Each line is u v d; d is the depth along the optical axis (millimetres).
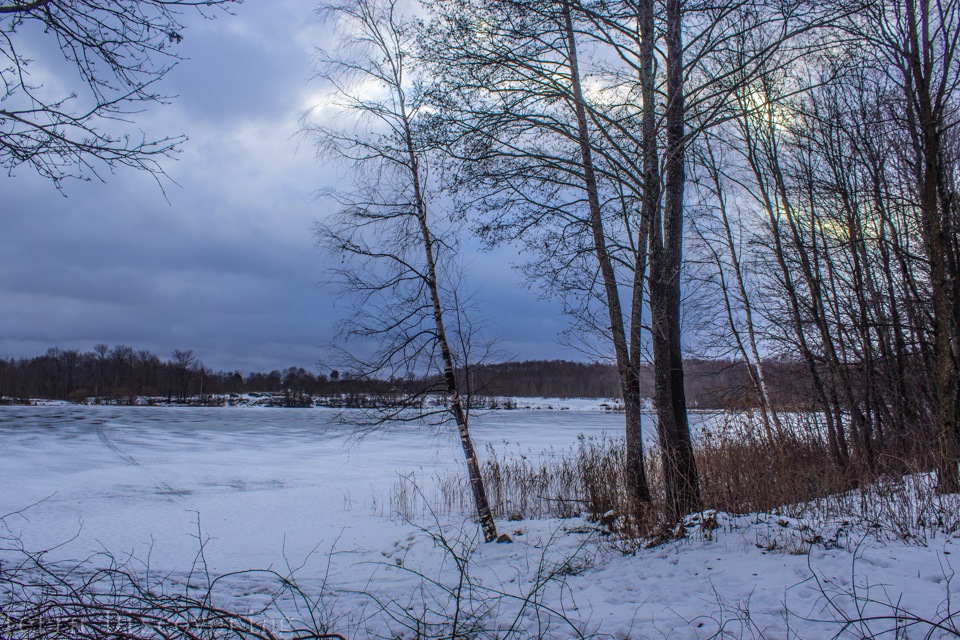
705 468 10812
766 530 8336
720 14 8961
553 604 6824
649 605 6352
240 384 123375
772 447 10766
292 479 22812
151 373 122000
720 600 6152
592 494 12695
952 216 11664
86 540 13023
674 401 10039
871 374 14148
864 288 16047
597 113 9781
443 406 12016
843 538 7555
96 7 4059
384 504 16953
